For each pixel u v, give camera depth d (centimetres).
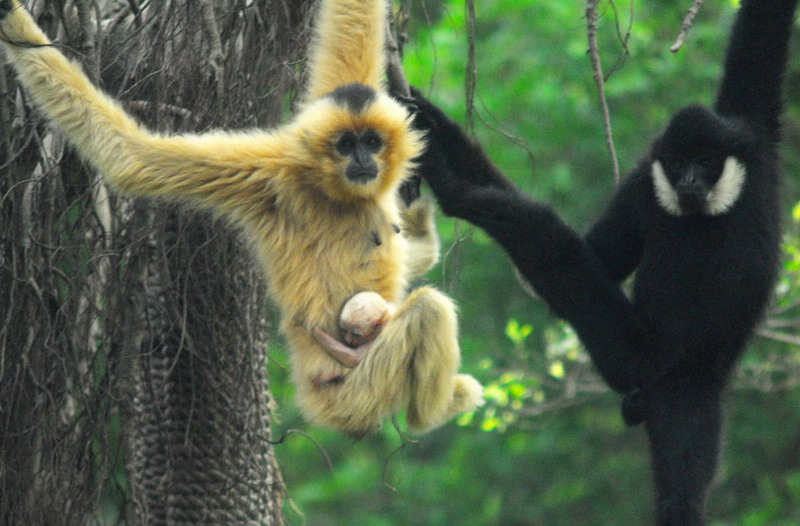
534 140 2791
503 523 3133
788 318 2577
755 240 1138
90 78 1056
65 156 1121
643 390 1152
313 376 1122
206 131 1099
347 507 3366
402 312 1099
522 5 2733
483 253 2745
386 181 1129
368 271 1140
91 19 1059
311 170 1103
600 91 1041
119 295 1084
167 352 1106
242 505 1121
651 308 1170
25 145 1065
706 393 1126
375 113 1106
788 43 1179
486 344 2662
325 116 1098
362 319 1095
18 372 1072
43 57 1004
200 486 1106
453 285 1197
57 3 1103
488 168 1197
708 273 1142
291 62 1155
